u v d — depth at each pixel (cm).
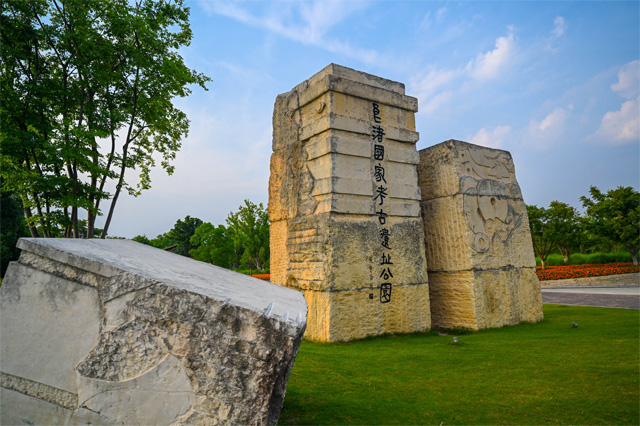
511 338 790
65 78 1100
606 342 683
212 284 270
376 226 855
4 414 214
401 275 876
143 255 313
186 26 1270
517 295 1020
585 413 391
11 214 1838
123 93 1228
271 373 212
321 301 783
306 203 858
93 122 1085
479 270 952
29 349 218
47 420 213
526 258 1073
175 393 212
